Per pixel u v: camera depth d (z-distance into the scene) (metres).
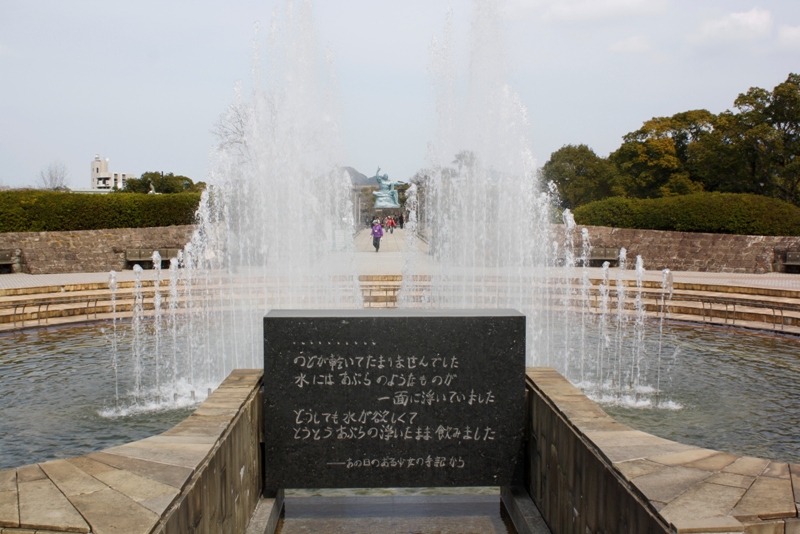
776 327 13.17
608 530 3.48
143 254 22.67
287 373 4.63
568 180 48.72
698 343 11.98
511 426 4.72
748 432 7.10
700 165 38.50
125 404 8.20
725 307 14.35
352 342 4.62
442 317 4.64
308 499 5.45
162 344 11.92
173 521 3.02
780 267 20.70
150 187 51.06
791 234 21.19
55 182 61.03
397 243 31.56
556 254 23.88
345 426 4.66
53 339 12.35
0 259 21.03
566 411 4.20
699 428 7.24
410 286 16.61
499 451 4.73
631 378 9.42
